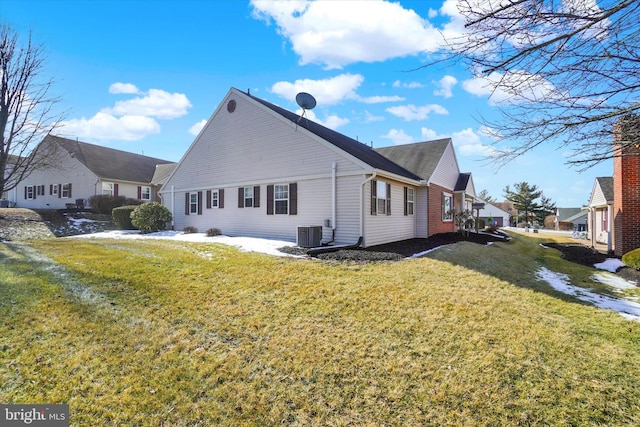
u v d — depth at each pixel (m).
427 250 10.38
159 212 16.39
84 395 2.97
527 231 35.25
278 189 12.52
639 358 3.71
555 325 4.57
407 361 3.57
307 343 3.94
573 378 3.29
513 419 2.76
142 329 4.20
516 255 11.74
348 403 2.98
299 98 11.90
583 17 2.86
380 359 3.61
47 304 4.71
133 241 11.50
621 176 11.71
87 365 3.39
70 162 26.17
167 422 2.71
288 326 4.36
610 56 3.03
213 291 5.61
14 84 13.55
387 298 5.27
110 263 7.19
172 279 6.20
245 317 4.62
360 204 10.25
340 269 6.99
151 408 2.86
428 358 3.62
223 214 14.81
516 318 4.70
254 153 13.40
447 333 4.16
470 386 3.16
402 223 13.70
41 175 28.20
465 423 2.73
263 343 3.95
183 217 17.09
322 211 11.12
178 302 5.10
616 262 10.53
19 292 5.11
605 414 2.82
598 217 19.73
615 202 12.52
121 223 18.27
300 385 3.22
